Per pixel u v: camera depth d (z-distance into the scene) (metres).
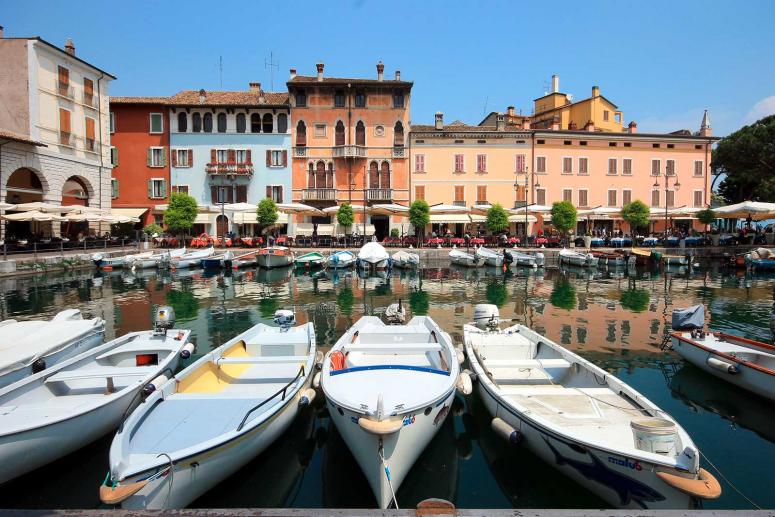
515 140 45.56
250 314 16.91
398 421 5.50
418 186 45.25
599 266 34.81
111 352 9.09
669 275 29.50
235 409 6.68
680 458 4.87
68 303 18.94
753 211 34.06
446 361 8.34
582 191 46.22
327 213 39.22
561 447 5.84
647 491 5.05
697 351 9.83
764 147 41.66
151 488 4.88
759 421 7.81
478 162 45.38
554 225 39.50
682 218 42.41
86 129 34.72
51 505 5.72
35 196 33.91
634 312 17.34
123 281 25.86
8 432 5.54
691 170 47.34
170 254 32.28
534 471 6.52
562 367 8.46
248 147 44.19
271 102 44.72
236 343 9.30
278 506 5.76
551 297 20.84
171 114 43.62
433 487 6.18
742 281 26.47
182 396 6.96
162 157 43.81
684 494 4.77
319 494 6.02
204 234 40.22
